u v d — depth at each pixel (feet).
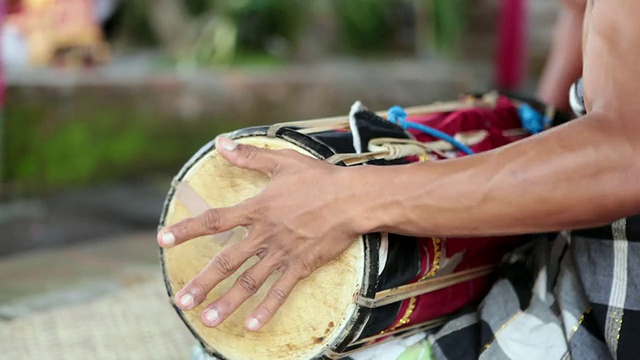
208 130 13.41
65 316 5.98
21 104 11.23
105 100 12.12
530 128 4.09
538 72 17.29
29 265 7.68
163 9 15.55
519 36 13.93
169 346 5.44
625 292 3.05
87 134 12.02
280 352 3.04
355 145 3.11
